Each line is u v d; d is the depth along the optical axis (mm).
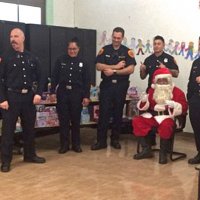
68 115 4996
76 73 4902
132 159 4707
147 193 3525
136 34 6480
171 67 5227
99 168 4305
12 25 5691
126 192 3549
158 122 4594
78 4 7164
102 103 5156
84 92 4988
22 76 4176
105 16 6859
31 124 4414
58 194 3475
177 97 4785
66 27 6492
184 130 6004
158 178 3967
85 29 6777
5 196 3406
